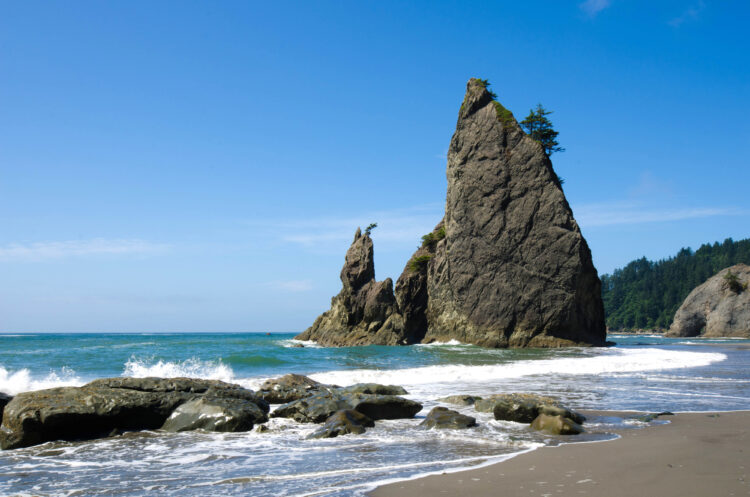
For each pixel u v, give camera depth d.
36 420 10.91
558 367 27.17
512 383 20.81
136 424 12.38
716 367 28.62
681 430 11.11
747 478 7.14
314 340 69.31
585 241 55.56
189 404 12.84
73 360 31.80
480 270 57.84
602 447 9.48
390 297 64.50
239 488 7.42
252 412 12.97
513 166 58.22
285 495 6.96
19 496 7.27
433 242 70.75
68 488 7.66
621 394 17.42
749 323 114.81
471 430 11.60
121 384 13.40
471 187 59.91
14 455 9.95
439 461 8.75
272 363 30.94
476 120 61.38
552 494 6.57
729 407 14.76
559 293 53.88
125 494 7.28
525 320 54.50
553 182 56.62
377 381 21.53
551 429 11.21
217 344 56.22
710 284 128.75
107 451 10.24
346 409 13.14
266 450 10.15
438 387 19.62
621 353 41.66
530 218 56.31
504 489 6.86
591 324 57.09
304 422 13.23
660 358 33.59
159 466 8.97
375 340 62.12
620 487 6.79
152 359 32.69
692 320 130.62
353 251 68.25
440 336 60.56
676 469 7.69
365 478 7.74
